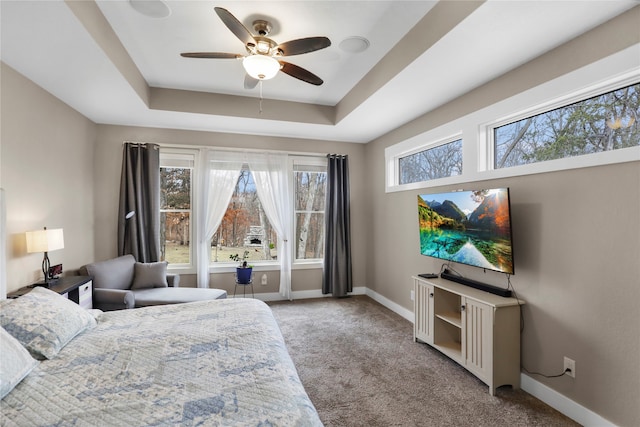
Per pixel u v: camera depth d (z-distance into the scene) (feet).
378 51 9.02
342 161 16.26
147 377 4.50
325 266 16.01
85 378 4.50
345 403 7.29
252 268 14.64
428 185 11.62
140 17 7.50
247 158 14.94
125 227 13.21
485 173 9.02
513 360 7.84
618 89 6.33
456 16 6.31
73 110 11.34
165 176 14.38
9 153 8.11
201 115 12.21
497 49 7.20
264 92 12.20
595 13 5.88
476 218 8.68
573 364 6.81
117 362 4.95
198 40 8.53
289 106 13.07
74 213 11.41
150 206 13.50
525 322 7.89
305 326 12.11
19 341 5.15
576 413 6.72
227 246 15.24
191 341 5.71
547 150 7.73
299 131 14.56
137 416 3.62
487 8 5.75
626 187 5.93
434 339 9.83
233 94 12.34
